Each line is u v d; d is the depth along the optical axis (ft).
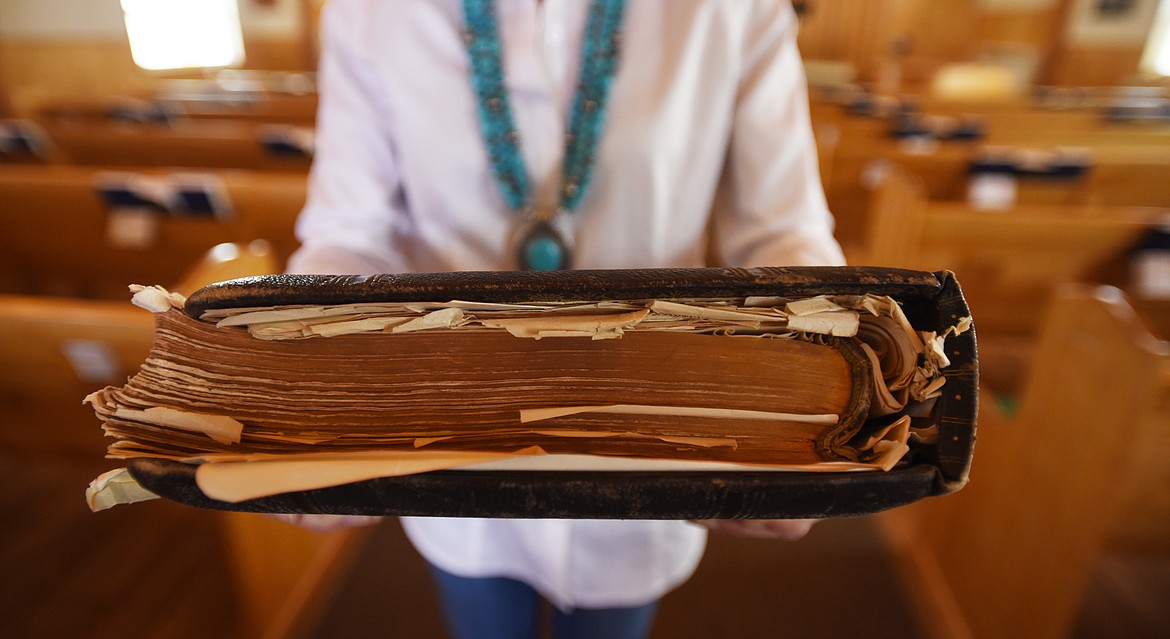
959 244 5.49
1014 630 4.42
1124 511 4.53
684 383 1.34
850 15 28.73
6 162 9.06
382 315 1.26
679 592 5.66
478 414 1.36
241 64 27.55
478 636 3.23
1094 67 28.50
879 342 1.35
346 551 6.05
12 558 5.80
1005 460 4.58
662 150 2.17
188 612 5.25
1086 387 3.67
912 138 10.50
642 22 2.15
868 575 5.88
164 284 6.93
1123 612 5.49
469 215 2.33
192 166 8.64
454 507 1.28
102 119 12.62
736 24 2.15
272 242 6.38
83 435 5.27
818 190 2.27
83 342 3.96
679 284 1.23
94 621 5.21
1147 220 5.15
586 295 1.23
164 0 22.99
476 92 2.17
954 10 29.78
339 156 2.31
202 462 1.24
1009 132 10.61
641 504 1.27
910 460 1.33
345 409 1.34
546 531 2.69
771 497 1.26
